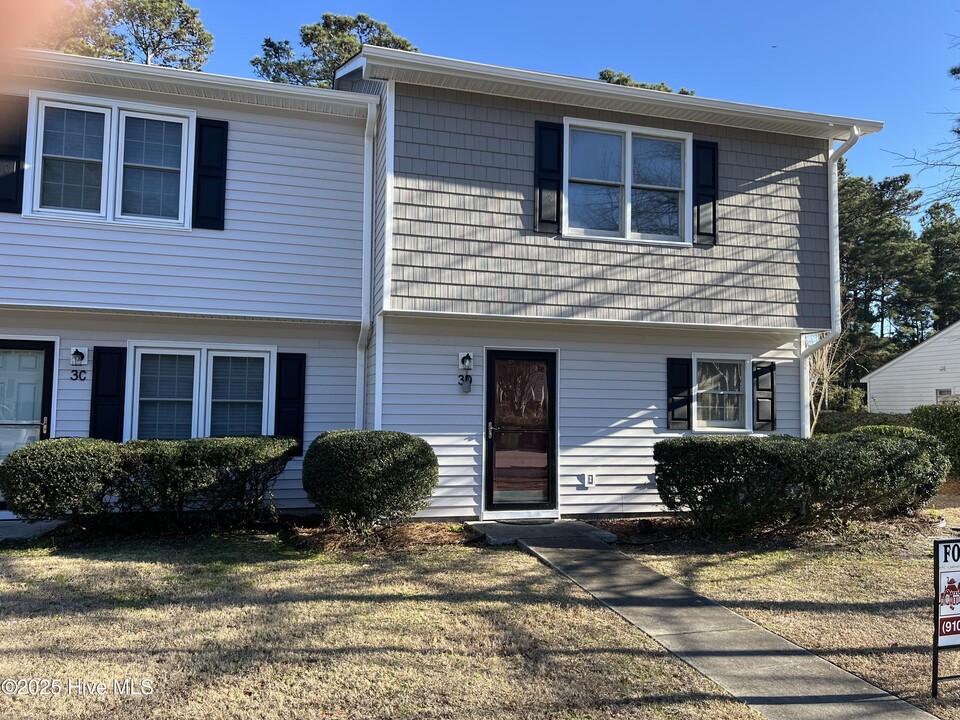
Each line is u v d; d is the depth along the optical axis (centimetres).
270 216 839
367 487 646
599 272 812
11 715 317
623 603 502
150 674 366
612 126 830
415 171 758
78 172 777
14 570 571
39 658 384
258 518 794
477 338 821
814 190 906
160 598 499
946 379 2183
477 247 771
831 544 698
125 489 694
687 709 334
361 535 697
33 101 757
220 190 819
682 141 862
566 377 852
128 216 790
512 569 593
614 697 347
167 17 2305
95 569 576
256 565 598
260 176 840
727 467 686
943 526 787
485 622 458
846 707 339
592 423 855
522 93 787
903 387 2362
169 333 830
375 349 799
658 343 888
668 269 835
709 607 495
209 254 811
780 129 881
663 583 554
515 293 779
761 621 467
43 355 798
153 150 804
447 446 802
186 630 434
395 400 787
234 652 399
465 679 366
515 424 832
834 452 717
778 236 883
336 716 322
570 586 543
